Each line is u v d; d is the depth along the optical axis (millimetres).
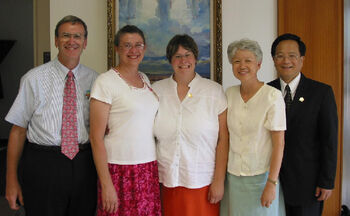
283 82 1612
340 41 2041
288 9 2059
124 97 1424
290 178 1518
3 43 4578
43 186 1480
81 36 1548
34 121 1510
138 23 2062
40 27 3018
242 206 1480
